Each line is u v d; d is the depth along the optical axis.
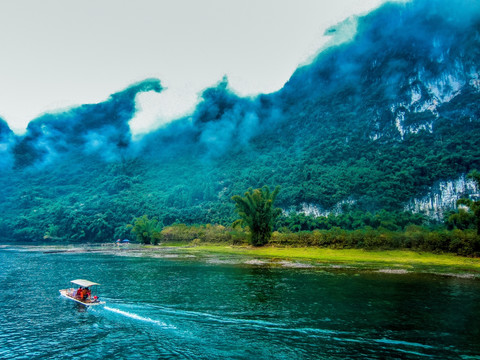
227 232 105.38
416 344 19.38
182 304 28.67
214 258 67.44
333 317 24.67
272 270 48.94
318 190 166.00
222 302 29.31
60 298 32.03
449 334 20.98
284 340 20.14
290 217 135.00
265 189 88.50
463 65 192.62
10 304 29.81
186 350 18.81
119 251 92.69
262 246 84.81
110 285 37.81
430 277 42.00
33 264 60.78
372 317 24.67
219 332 21.67
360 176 164.62
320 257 65.56
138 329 22.48
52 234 171.75
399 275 43.62
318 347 19.02
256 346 19.27
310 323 23.28
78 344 20.03
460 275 43.47
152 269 51.56
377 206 141.00
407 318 24.36
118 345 19.78
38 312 27.02
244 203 84.19
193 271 48.75
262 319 24.25
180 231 123.00
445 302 29.05
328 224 120.44
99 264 59.66
